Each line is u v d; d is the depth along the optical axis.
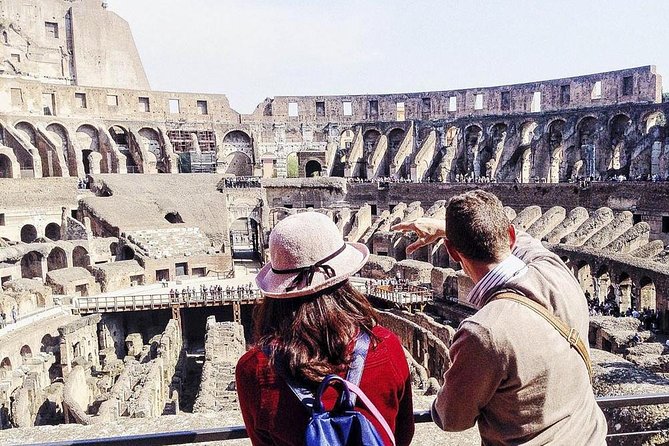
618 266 36.66
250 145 88.25
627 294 37.16
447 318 44.25
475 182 68.12
